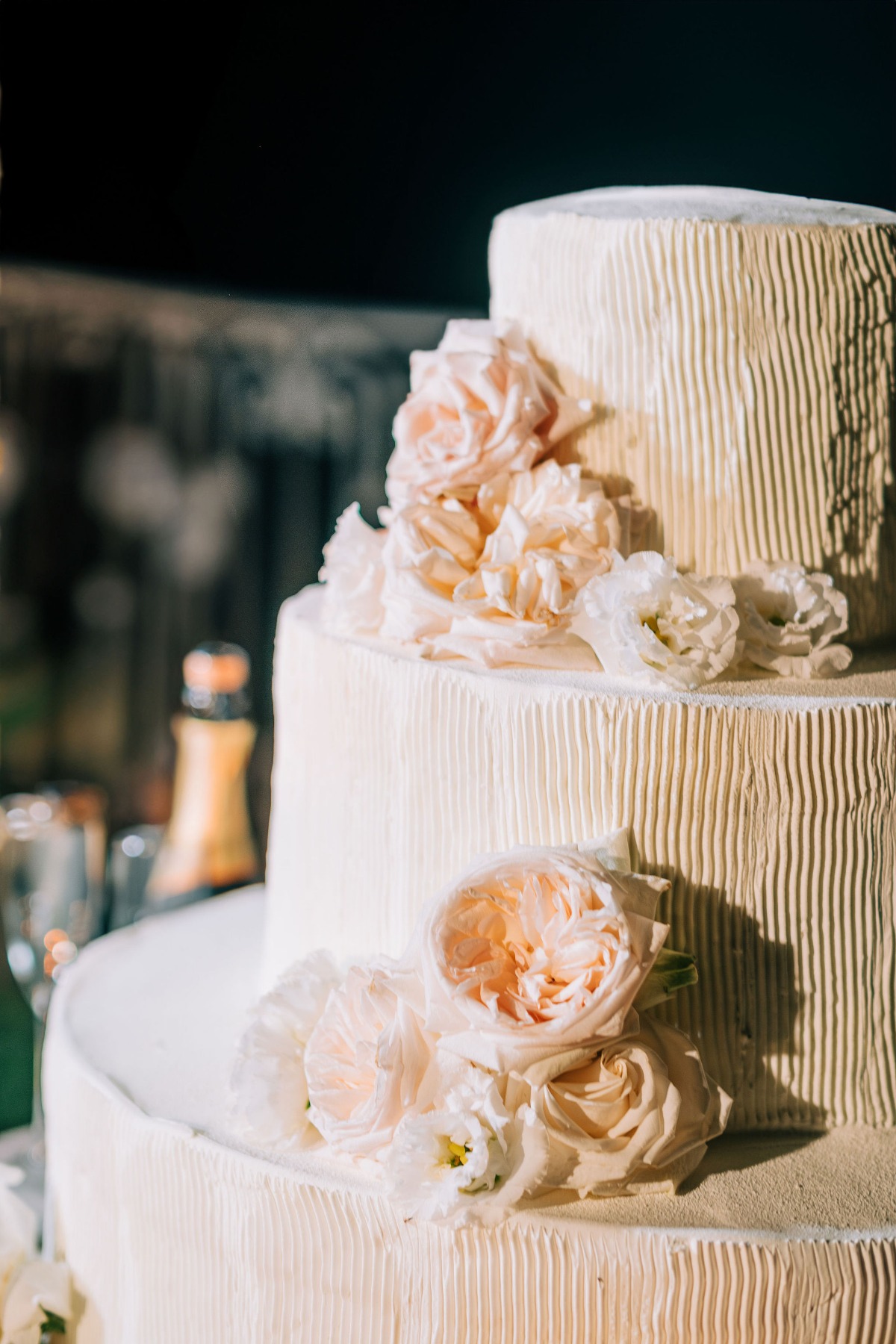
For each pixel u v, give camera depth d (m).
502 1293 0.99
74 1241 1.28
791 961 1.11
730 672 1.18
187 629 3.84
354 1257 1.03
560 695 1.08
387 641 1.23
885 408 1.28
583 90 2.99
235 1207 1.07
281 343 3.70
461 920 1.00
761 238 1.20
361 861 1.22
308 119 3.31
